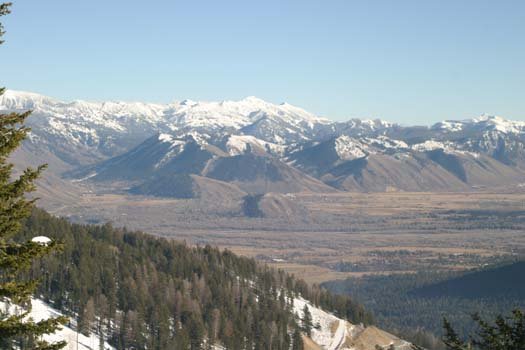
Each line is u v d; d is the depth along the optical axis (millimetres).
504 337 36969
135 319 171875
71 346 153625
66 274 191625
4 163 31375
